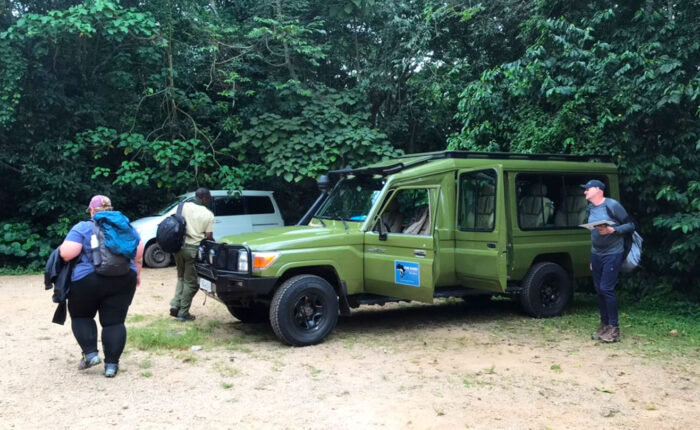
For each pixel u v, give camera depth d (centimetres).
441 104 1370
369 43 1538
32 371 528
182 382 497
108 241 484
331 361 563
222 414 424
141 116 1394
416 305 869
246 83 1465
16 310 815
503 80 1008
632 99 824
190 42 1442
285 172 1288
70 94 1362
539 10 1054
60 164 1295
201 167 1359
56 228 1273
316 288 625
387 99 1552
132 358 569
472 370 535
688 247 767
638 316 773
